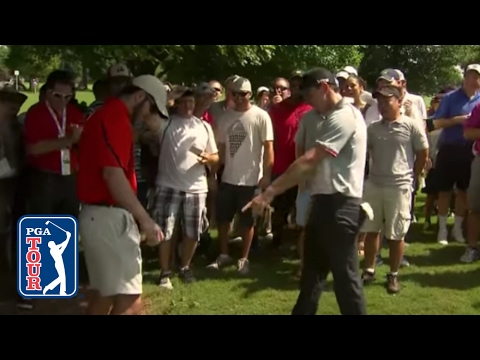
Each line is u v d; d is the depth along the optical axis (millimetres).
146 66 5391
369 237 5645
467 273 6094
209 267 6215
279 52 7461
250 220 6070
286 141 6223
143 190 6059
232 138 6020
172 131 5570
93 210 3732
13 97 5082
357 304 4043
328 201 3984
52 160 4980
